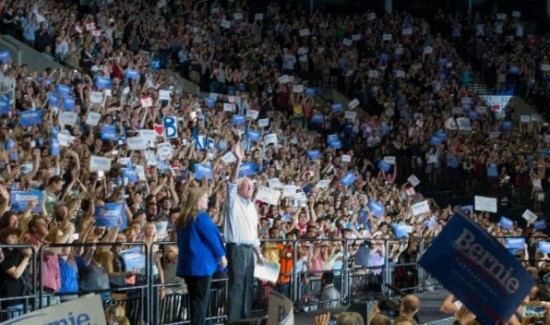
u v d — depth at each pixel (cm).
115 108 2567
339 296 2000
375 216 2633
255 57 3875
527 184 3628
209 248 1353
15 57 2978
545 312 1274
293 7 4762
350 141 3688
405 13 4644
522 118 3969
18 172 1856
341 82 4119
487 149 3675
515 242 2653
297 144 3272
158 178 2052
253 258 1489
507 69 4562
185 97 3036
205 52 3656
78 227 1596
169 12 3734
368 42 4372
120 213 1524
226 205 1475
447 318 1808
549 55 4653
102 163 1945
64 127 2383
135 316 1459
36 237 1335
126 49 3288
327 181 2603
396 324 1039
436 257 841
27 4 3108
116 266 1516
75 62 3050
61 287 1379
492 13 4944
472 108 4056
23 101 2373
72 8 3262
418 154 3684
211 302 1630
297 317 1762
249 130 3030
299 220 2262
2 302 1286
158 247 1648
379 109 4009
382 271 2206
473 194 3622
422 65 4294
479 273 829
